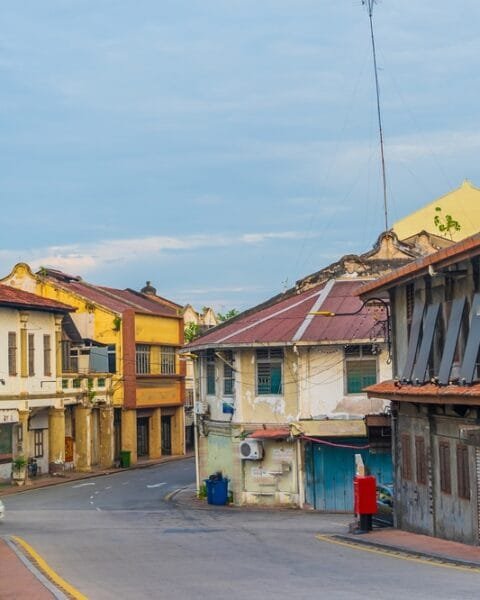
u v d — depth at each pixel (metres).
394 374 29.55
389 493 34.34
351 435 38.50
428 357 25.67
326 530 28.28
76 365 62.09
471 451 23.11
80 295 65.19
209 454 44.12
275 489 39.75
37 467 55.31
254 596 15.08
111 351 64.62
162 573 18.62
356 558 20.45
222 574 18.11
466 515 23.44
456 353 23.77
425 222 57.84
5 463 51.75
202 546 23.77
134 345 65.19
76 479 54.28
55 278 68.44
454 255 22.75
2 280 65.62
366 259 44.84
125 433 64.38
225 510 38.56
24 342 52.44
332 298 42.34
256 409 40.22
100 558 21.59
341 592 15.12
